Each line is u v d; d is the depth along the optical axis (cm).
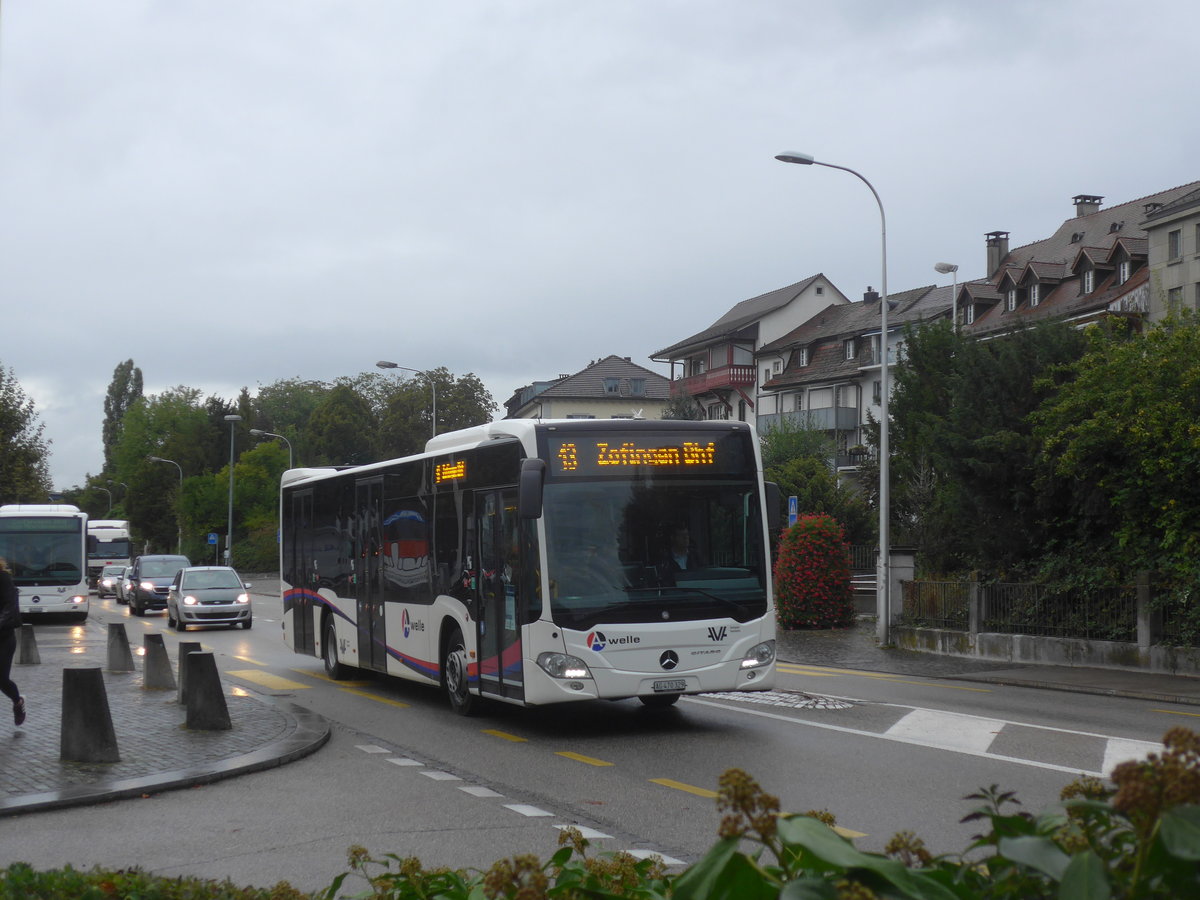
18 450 4797
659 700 1546
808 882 221
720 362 7906
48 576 3728
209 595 3419
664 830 830
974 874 262
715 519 1316
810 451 5159
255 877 709
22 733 1295
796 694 1688
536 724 1418
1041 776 1011
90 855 773
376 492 1772
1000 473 2319
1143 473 2017
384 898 377
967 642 2388
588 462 1288
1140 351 2070
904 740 1230
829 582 3148
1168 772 209
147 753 1153
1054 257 6122
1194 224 4622
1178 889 208
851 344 6806
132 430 11612
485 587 1377
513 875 314
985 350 2469
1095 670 2053
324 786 1023
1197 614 1925
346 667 1972
